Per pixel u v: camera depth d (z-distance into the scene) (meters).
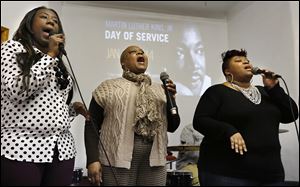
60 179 0.96
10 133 0.91
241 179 1.12
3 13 2.46
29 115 0.93
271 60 2.72
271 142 1.18
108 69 2.18
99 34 2.41
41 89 0.97
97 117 1.21
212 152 1.18
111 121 1.15
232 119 1.21
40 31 1.08
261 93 1.32
